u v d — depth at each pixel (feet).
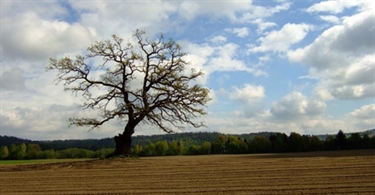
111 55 111.34
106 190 55.21
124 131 113.29
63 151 285.02
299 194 45.29
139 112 108.06
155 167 87.15
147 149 253.03
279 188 50.21
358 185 49.83
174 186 56.39
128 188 56.39
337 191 46.14
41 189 58.23
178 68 113.70
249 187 52.19
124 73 111.86
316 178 57.93
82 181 66.90
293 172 66.64
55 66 108.47
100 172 81.30
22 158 277.23
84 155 279.90
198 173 71.97
